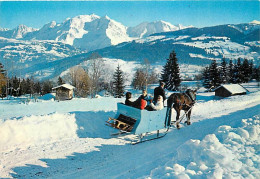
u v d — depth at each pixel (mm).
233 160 5387
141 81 74375
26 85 70000
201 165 5227
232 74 77438
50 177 6234
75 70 59875
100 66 56656
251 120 9305
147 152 8273
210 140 6250
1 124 8312
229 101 22156
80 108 22312
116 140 9469
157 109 9820
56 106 24719
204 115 14984
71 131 9656
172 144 9094
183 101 11633
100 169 6852
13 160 6973
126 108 9805
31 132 8703
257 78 79750
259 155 5883
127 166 7082
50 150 7938
